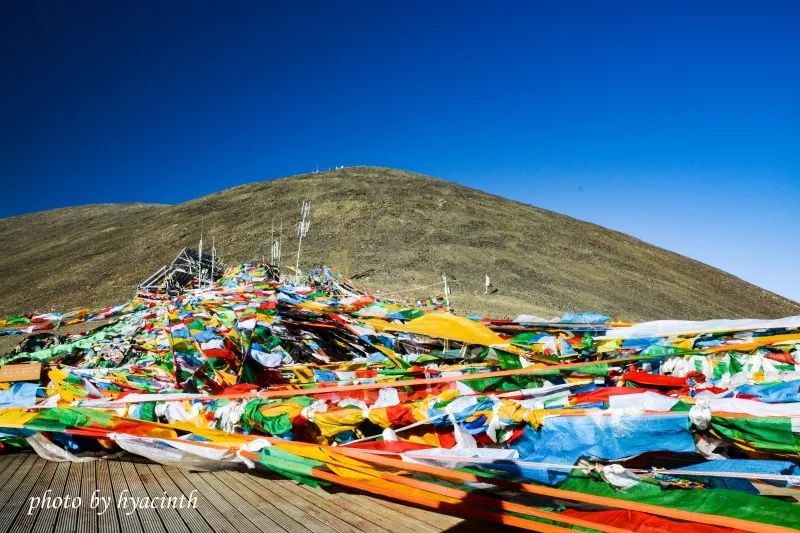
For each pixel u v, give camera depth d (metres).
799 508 3.48
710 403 4.19
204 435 5.77
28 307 41.00
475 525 4.27
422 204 67.94
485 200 77.12
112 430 5.97
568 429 4.55
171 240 57.19
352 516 4.48
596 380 6.51
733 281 74.38
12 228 99.38
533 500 4.32
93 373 8.72
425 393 6.52
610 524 3.68
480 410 5.18
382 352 10.73
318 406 5.82
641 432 4.23
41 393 7.59
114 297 40.69
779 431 3.78
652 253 75.06
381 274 42.28
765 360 8.17
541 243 60.59
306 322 12.52
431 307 21.28
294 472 5.02
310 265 44.00
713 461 4.09
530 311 34.69
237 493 5.02
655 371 8.41
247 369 9.17
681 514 3.56
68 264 56.56
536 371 6.57
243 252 49.38
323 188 74.56
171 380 8.93
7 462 5.89
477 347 9.62
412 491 4.54
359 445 5.25
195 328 11.95
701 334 9.42
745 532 3.35
